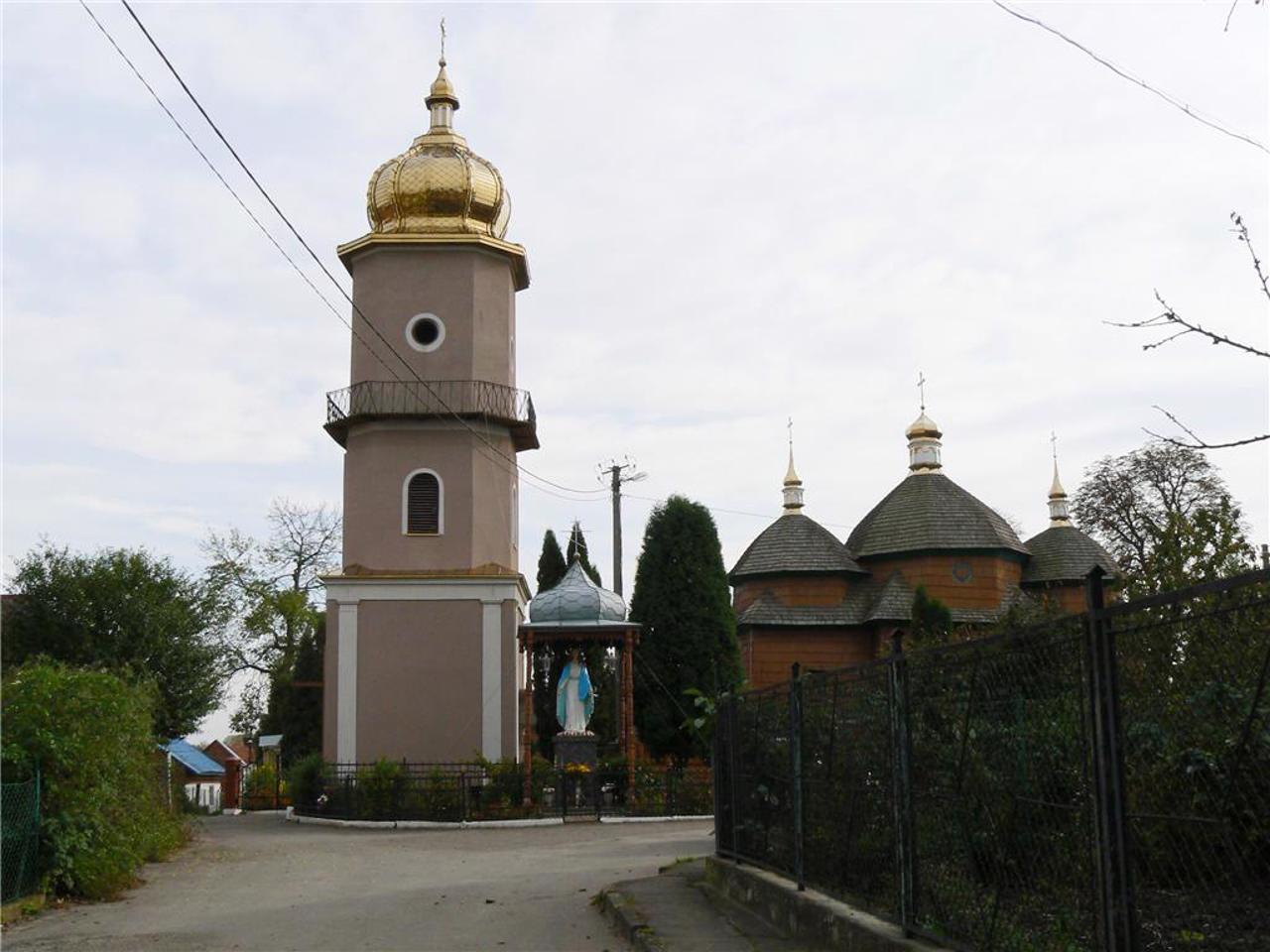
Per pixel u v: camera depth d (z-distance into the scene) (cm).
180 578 3369
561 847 2242
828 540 4578
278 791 4669
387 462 3384
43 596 3169
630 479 4531
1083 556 4506
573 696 3186
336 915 1382
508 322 3544
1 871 1388
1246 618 534
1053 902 677
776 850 1236
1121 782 604
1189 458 4541
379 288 3447
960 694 803
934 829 840
